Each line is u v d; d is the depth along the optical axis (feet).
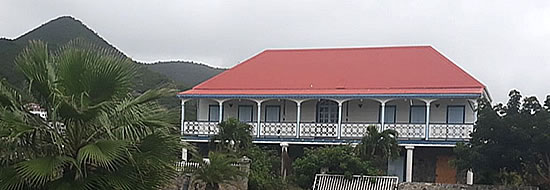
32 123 32.37
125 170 32.58
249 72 105.19
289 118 97.81
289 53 111.04
